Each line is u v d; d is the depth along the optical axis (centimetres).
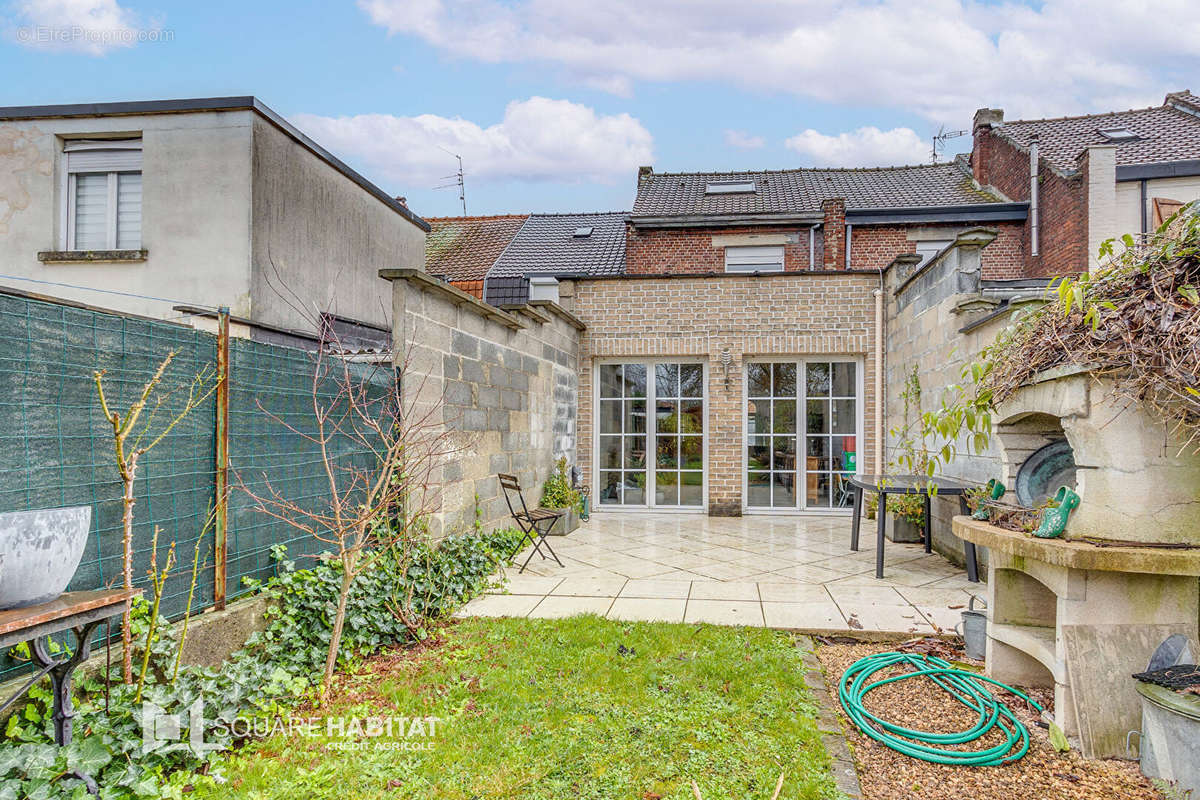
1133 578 246
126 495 221
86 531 206
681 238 1073
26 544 184
